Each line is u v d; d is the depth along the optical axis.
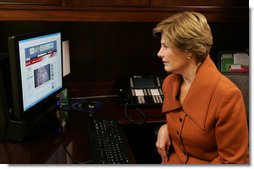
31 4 1.65
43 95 1.51
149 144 2.11
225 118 1.18
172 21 1.26
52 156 1.26
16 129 1.36
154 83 1.96
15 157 1.25
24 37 1.28
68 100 1.94
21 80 1.29
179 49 1.25
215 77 1.25
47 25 1.97
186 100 1.30
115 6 1.71
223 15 1.80
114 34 2.05
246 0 1.79
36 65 1.41
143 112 1.78
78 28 2.01
